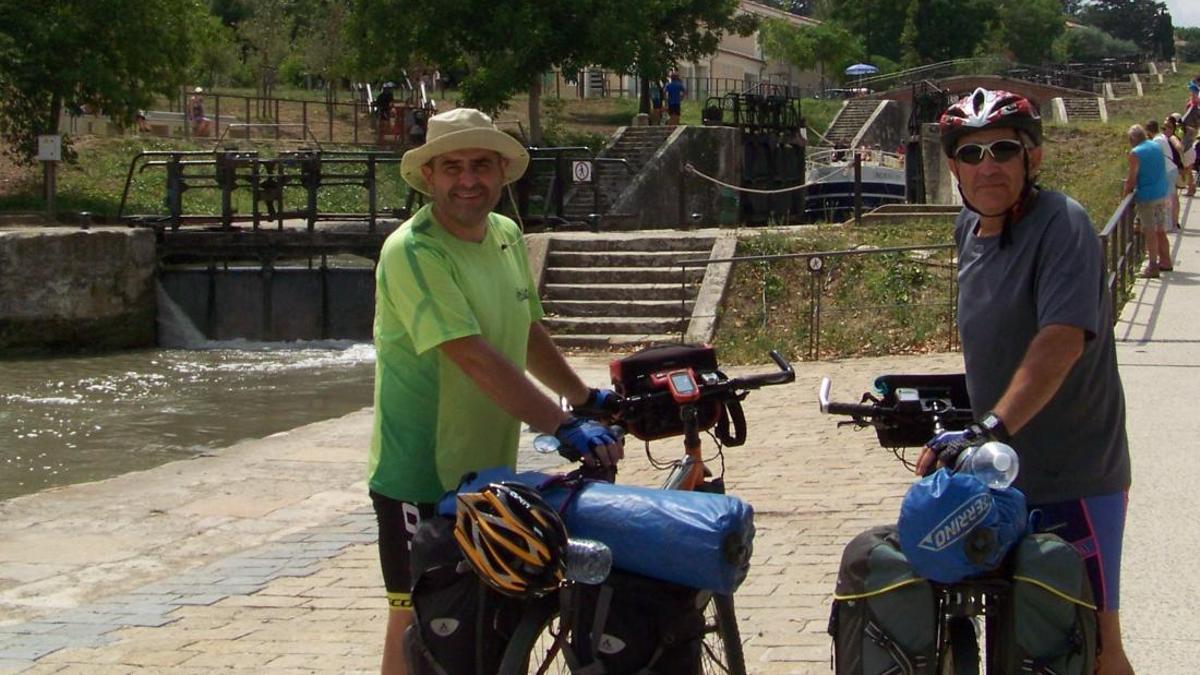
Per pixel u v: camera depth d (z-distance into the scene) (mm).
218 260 24203
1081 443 4004
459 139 4277
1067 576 3539
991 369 4016
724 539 3590
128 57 30250
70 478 13445
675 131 36531
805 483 9227
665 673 3707
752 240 19500
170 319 23734
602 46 37594
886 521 8102
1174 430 9500
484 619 3762
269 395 18328
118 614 7234
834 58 77125
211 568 8195
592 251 20031
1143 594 6273
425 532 3844
